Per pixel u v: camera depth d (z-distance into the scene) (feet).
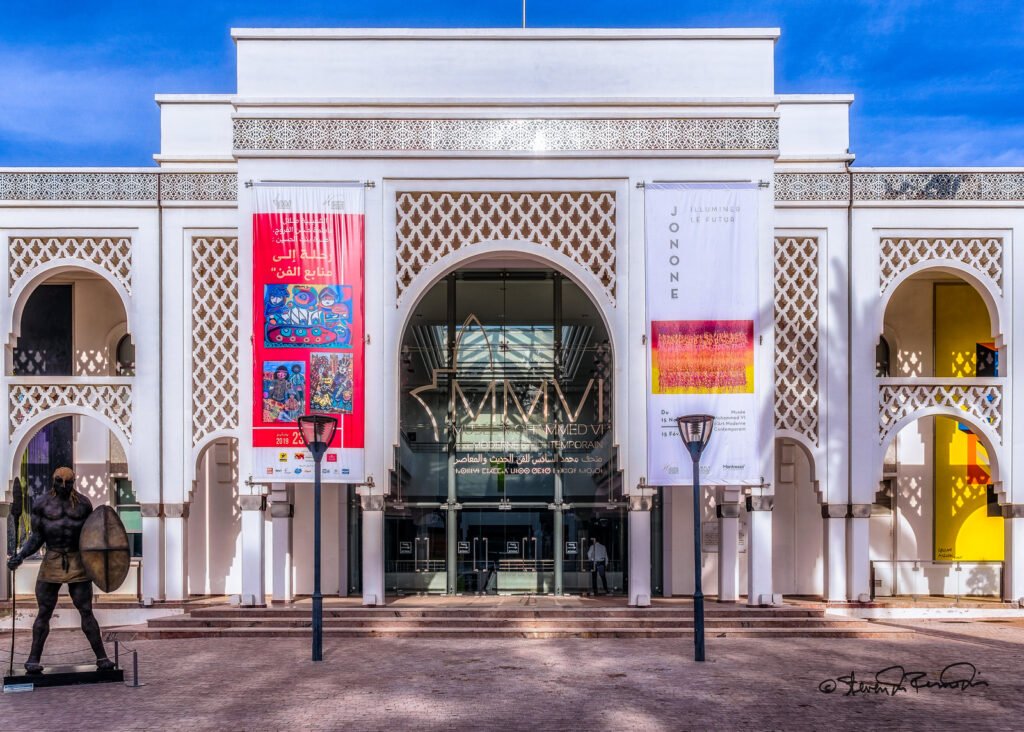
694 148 48.75
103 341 59.41
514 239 48.73
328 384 47.88
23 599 54.80
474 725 28.45
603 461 56.39
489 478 56.80
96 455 60.23
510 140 48.85
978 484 59.72
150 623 46.55
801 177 52.16
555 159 48.70
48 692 32.89
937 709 30.60
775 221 52.01
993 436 51.55
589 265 48.83
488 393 56.95
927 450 60.03
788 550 58.65
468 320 57.16
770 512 48.34
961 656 39.78
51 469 60.03
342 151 48.44
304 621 46.16
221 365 51.52
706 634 45.11
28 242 51.96
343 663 38.19
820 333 51.83
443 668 37.09
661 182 48.62
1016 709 30.68
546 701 31.48
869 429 51.57
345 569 56.24
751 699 31.81
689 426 39.45
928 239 52.44
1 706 30.78
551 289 57.21
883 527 59.82
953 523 59.57
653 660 38.73
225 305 52.26
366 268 48.42
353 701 31.48
